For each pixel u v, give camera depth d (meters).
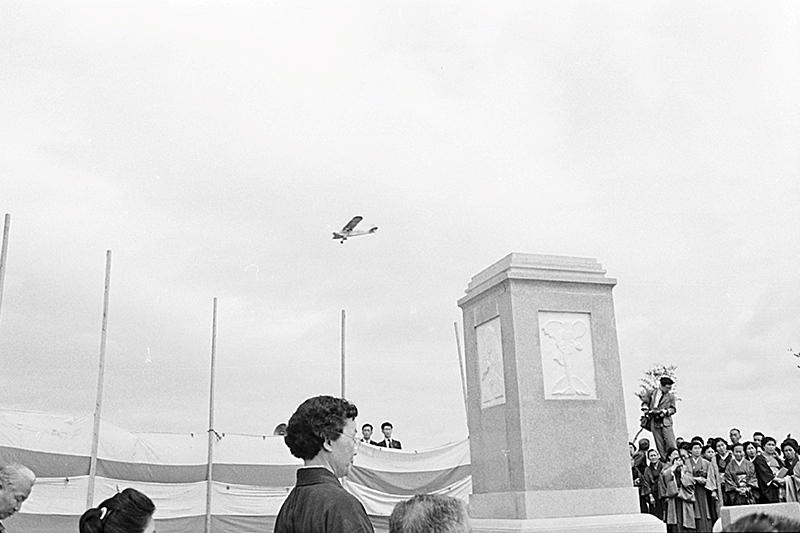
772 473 9.37
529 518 5.81
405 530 2.80
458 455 13.53
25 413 11.23
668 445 9.84
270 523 12.67
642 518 5.91
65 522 11.15
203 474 12.52
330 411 3.16
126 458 11.98
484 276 6.80
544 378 6.14
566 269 6.43
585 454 6.11
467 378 6.99
